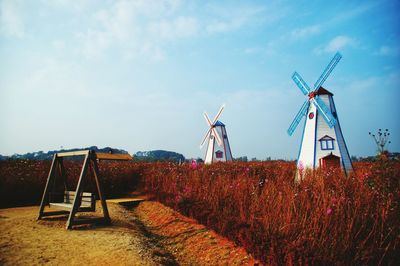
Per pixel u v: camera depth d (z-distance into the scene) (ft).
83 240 23.81
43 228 27.09
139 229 30.53
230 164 72.69
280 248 19.19
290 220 21.53
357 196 24.14
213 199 32.96
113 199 48.03
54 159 32.07
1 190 40.27
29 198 42.57
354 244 18.11
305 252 17.75
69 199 30.55
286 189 27.50
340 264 16.62
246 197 29.84
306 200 24.12
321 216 20.76
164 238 28.76
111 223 30.73
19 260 18.84
